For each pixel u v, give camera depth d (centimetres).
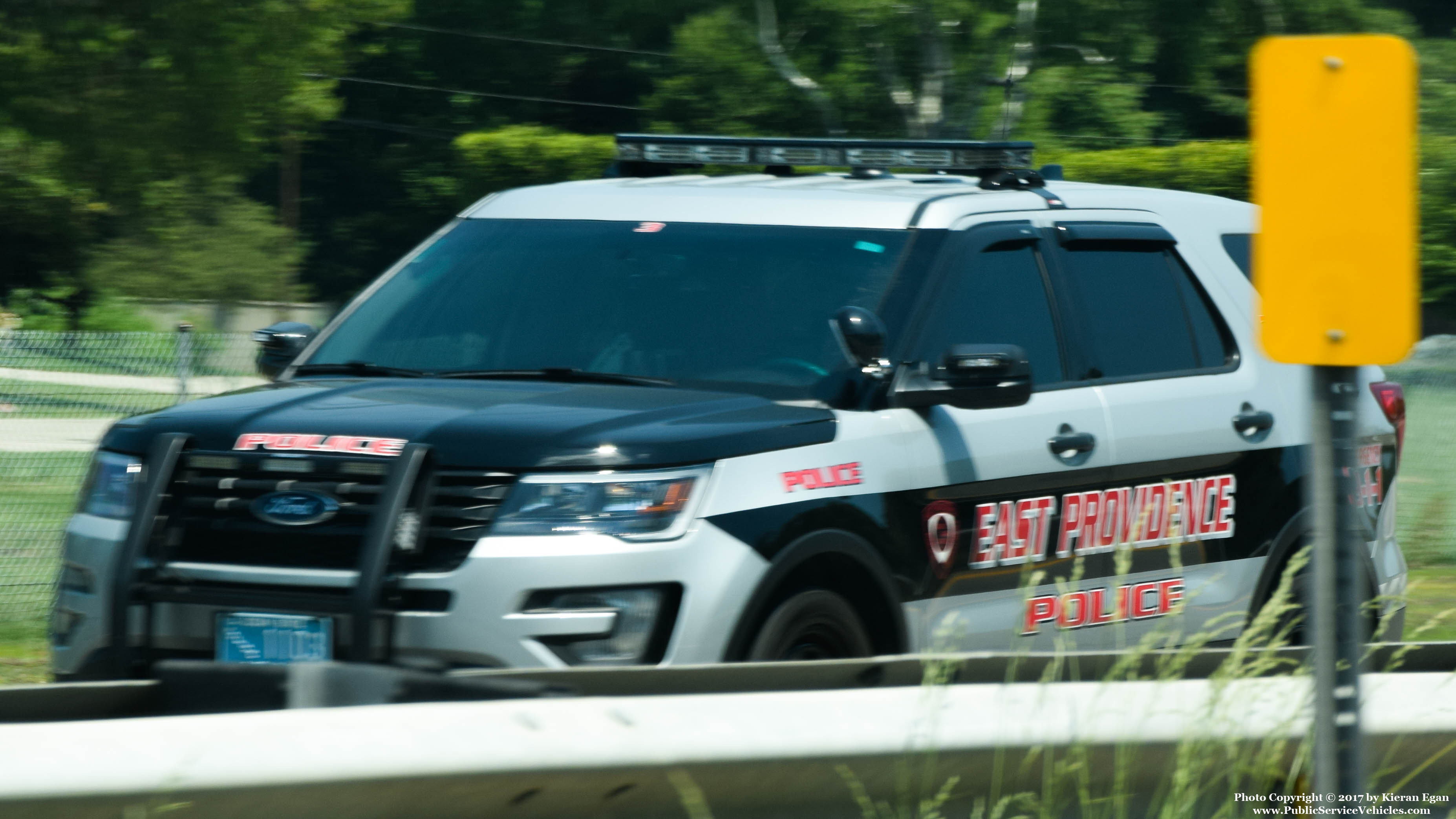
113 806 887
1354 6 14775
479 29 18825
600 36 18500
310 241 19525
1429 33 16938
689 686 1191
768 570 1622
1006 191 2152
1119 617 1756
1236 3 14825
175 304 13425
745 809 1086
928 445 1820
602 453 1585
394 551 1536
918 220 1989
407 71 19112
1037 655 1284
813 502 1683
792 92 14375
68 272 13100
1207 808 1262
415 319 2080
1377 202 957
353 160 19538
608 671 1170
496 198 2281
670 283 1997
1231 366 2227
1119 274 2164
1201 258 2283
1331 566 1032
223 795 906
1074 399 2000
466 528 1558
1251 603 2150
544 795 1005
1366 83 955
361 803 947
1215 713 1236
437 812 974
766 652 1633
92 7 9969
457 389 1811
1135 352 2123
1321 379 1012
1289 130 973
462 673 1202
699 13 17000
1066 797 1205
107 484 1730
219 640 1579
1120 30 14238
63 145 10538
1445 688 1295
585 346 1950
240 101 10719
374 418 1653
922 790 1143
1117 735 1202
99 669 1656
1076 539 1958
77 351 4394
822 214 2031
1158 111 16838
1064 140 15038
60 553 1762
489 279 2094
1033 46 12888
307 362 2089
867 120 14162
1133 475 2027
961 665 1259
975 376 1800
